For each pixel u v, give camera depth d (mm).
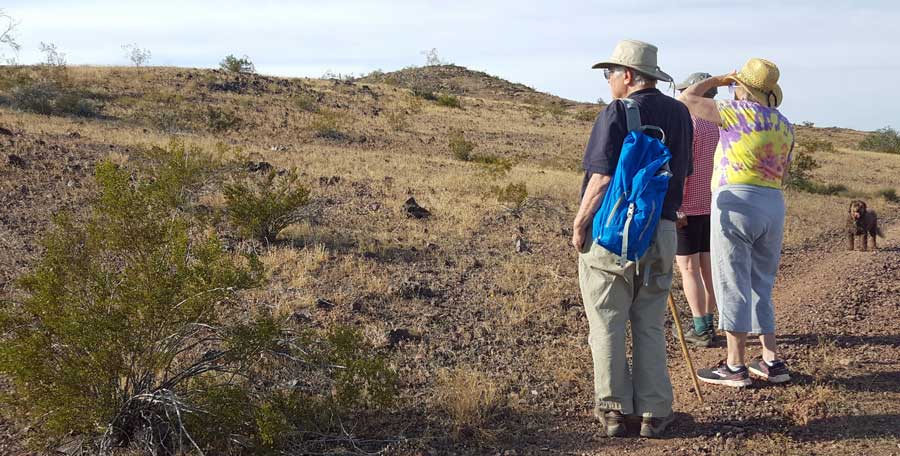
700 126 5340
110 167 4148
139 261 3963
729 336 4691
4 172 10695
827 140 56156
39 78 31656
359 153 21031
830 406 4309
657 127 3721
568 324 6199
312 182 13102
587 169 3771
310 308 6172
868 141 49875
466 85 77938
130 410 3789
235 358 3902
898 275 8031
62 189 10016
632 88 3863
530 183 16188
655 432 3996
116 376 3719
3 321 3674
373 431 4074
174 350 3885
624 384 3967
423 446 3891
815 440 3906
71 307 3699
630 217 3623
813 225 12844
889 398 4414
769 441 3881
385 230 9758
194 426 3613
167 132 21406
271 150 18922
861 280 7703
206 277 3881
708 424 4156
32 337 3592
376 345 5352
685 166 3879
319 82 46156
